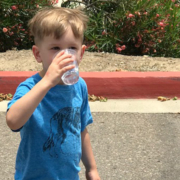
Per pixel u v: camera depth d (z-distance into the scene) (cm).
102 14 764
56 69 173
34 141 188
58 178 192
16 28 726
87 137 221
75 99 200
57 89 192
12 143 400
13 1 711
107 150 386
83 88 210
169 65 628
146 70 602
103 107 506
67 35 182
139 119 471
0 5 699
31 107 172
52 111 191
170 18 755
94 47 720
